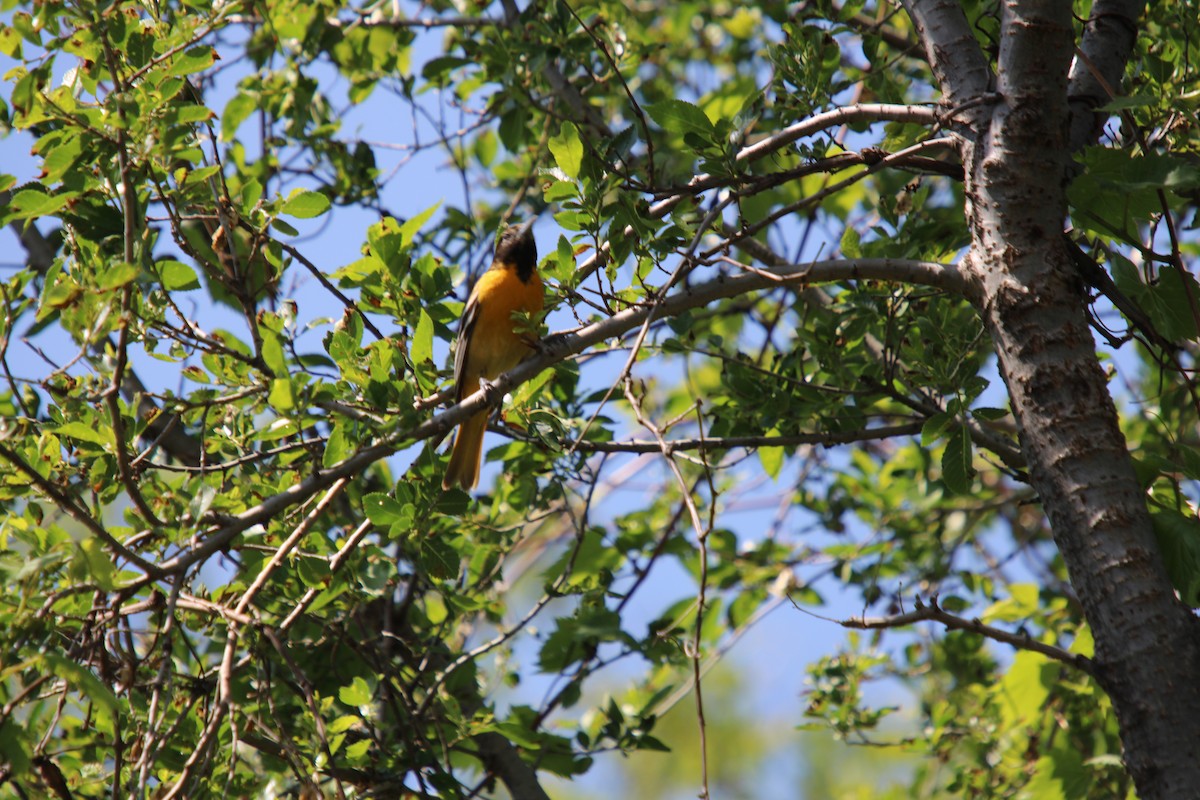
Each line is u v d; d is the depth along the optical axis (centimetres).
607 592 1211
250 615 856
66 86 754
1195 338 831
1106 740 1236
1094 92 875
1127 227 808
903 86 1298
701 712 804
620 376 820
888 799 1538
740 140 912
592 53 1401
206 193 881
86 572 663
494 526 1251
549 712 1234
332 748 910
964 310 1163
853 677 1298
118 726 751
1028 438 739
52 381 881
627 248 884
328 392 845
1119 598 690
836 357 1109
